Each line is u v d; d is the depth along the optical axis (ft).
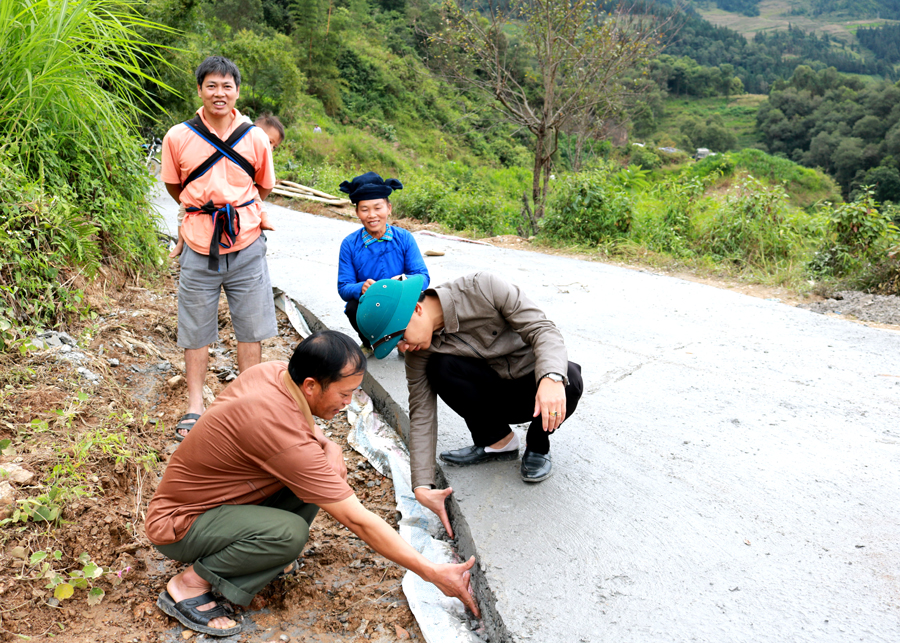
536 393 8.48
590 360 14.85
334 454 8.23
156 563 8.57
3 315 11.95
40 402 10.57
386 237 13.51
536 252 29.48
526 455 10.09
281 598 8.20
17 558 7.78
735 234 27.40
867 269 22.29
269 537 7.23
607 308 19.11
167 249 20.65
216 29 104.01
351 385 6.97
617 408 12.41
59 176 15.16
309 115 106.83
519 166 136.26
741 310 18.84
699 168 90.02
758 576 7.82
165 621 7.65
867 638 6.82
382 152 101.86
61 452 9.43
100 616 7.57
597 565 8.14
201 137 11.25
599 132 50.67
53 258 13.62
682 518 9.00
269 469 6.98
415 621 7.81
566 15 39.40
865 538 8.40
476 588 8.30
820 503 9.18
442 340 8.96
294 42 123.65
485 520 9.07
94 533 8.50
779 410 12.10
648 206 31.78
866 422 11.53
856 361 14.51
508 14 42.04
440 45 45.78
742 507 9.18
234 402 7.00
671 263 26.58
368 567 8.87
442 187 41.65
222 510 7.36
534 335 8.45
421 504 9.34
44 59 14.64
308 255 25.48
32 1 14.75
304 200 42.98
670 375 13.89
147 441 10.84
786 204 27.86
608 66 41.42
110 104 15.92
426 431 9.16
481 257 27.32
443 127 141.59
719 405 12.40
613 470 10.27
